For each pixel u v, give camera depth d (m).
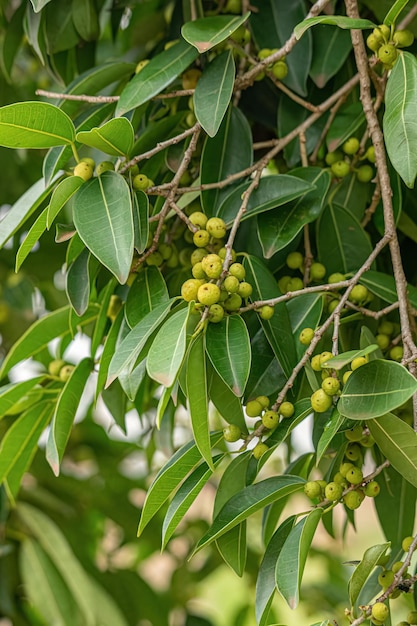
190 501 0.72
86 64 0.98
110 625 1.09
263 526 0.81
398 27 0.83
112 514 1.30
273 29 0.89
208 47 0.77
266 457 0.72
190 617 1.14
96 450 1.35
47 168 0.79
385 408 0.68
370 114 0.78
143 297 0.78
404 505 0.86
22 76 1.25
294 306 0.79
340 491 0.71
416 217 0.88
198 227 0.76
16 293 1.23
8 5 1.04
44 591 1.08
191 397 0.70
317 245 0.84
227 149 0.83
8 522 1.17
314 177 0.82
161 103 0.87
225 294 0.72
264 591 0.72
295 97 0.83
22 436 0.89
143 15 1.02
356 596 0.70
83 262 0.79
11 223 0.79
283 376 0.78
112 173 0.74
